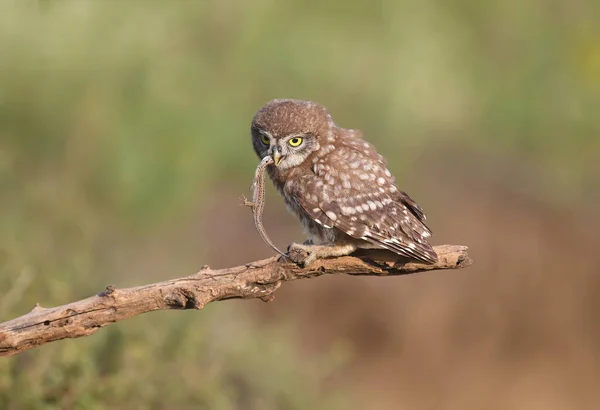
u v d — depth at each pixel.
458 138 17.59
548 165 17.92
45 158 12.77
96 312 5.81
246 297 6.19
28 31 12.65
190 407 9.59
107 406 8.76
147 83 13.63
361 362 14.76
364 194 7.40
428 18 17.56
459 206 16.66
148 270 12.41
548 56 18.92
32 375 8.25
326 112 7.97
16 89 12.55
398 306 15.04
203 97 15.15
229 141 15.45
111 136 13.11
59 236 11.45
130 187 13.15
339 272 6.82
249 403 10.62
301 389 10.98
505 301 15.77
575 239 16.70
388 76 16.66
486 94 18.27
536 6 19.17
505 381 15.25
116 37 13.38
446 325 15.23
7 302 8.38
